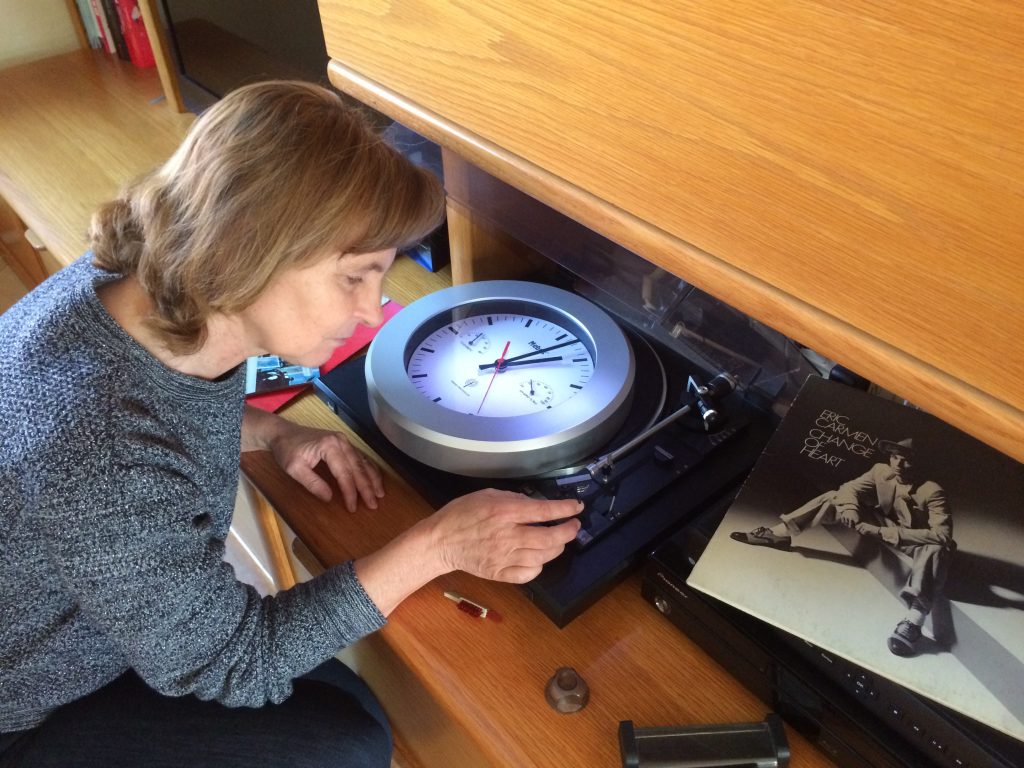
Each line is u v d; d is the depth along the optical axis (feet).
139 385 2.27
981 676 1.92
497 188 3.11
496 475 2.66
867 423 2.55
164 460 2.24
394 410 2.72
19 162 4.84
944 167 1.28
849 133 1.37
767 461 2.46
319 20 3.88
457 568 2.44
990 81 1.18
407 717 3.45
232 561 5.17
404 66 2.25
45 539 2.17
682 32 1.53
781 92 1.43
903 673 1.94
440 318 3.09
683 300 2.99
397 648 2.46
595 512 2.55
